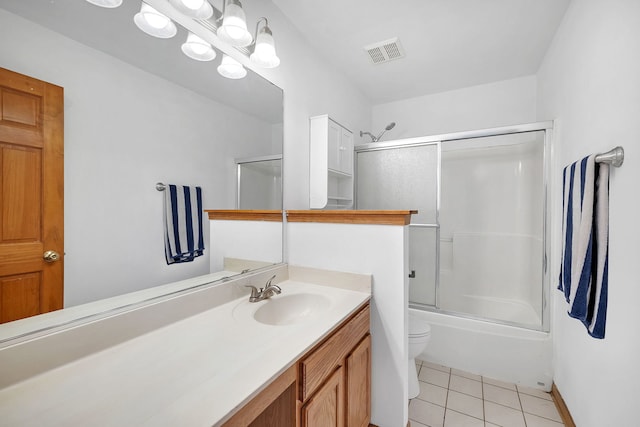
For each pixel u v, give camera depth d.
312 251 1.59
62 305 0.78
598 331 1.10
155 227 1.03
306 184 1.98
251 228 1.46
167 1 1.05
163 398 0.62
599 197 1.14
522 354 1.95
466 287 2.82
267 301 1.27
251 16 1.49
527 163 2.53
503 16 1.81
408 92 2.99
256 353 0.81
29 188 0.72
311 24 1.87
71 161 0.80
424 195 2.49
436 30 1.95
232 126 1.36
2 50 0.67
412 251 2.52
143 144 0.99
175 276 1.10
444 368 2.15
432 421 1.59
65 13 0.78
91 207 0.85
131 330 0.89
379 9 1.74
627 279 1.01
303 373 0.86
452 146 2.41
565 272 1.41
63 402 0.60
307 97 2.02
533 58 2.32
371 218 1.42
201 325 1.01
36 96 0.73
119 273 0.92
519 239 2.61
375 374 1.45
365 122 3.08
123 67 0.92
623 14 1.08
